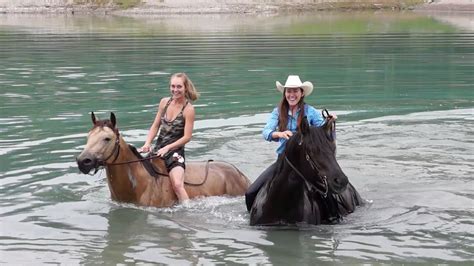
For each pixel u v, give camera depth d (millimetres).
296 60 25312
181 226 9148
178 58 25656
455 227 9016
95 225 9164
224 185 10602
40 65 24031
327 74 22156
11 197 10258
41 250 8250
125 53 27328
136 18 50688
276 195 8820
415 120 15586
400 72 22750
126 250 8258
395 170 11867
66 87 19562
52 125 14742
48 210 9742
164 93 18547
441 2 59375
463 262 7797
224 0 57875
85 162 9234
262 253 8133
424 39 33062
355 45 30500
